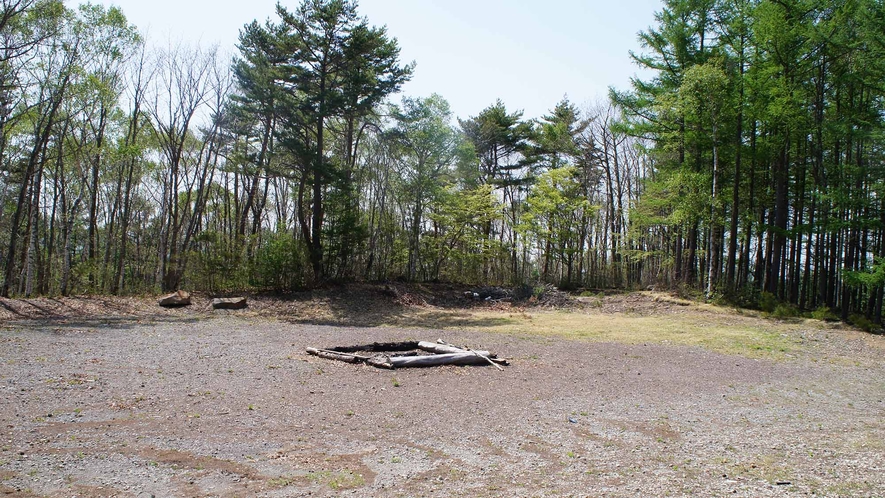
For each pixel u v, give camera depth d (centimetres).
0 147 1859
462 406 680
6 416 541
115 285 2086
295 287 2039
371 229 2414
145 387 695
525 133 3259
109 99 1914
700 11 1950
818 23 1728
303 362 923
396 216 2750
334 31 2042
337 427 569
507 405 692
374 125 2350
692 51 2020
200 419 573
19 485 384
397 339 1234
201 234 2044
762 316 1688
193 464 445
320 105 2019
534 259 3359
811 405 738
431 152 2361
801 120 1784
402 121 2317
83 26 1842
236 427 552
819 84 1869
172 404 624
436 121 2330
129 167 2428
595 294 2289
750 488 425
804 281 2192
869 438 580
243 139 2617
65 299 1659
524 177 3328
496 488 415
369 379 823
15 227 1702
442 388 783
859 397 796
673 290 2147
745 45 1891
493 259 2900
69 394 639
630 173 3328
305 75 2050
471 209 2539
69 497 371
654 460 492
